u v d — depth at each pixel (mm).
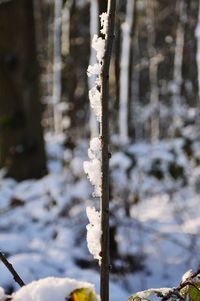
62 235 3760
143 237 4203
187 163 4266
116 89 5047
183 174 4211
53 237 3748
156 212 4738
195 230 4316
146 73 13492
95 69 768
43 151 5422
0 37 5320
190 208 4676
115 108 4977
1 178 5184
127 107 5289
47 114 9578
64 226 3900
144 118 8070
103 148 766
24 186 4258
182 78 8625
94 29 4770
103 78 762
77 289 620
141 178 4086
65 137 5520
